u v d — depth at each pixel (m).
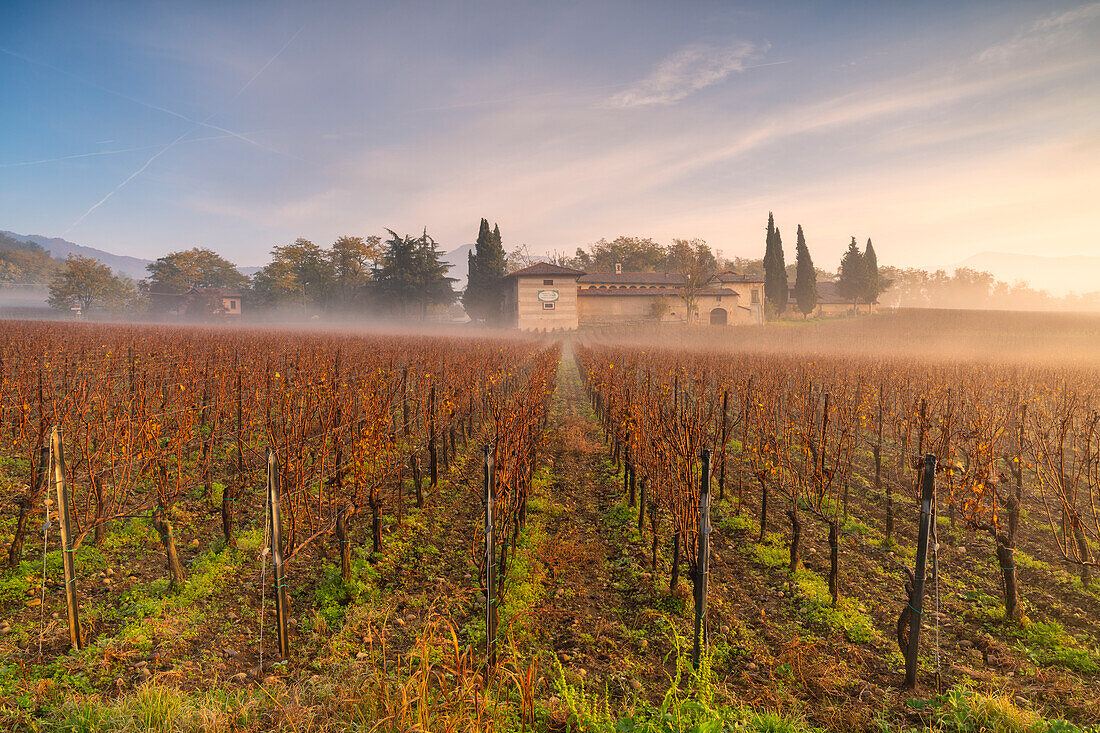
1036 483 9.91
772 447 9.16
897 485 10.32
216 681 4.38
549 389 15.91
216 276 111.38
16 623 4.95
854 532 8.14
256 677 4.54
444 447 11.30
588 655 5.07
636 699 4.34
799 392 13.32
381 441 7.75
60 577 5.81
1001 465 10.61
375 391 9.41
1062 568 6.80
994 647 5.09
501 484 6.48
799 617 5.83
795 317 83.00
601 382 15.71
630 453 9.30
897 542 7.80
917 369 19.33
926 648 5.14
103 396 8.20
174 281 104.50
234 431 10.20
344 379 10.76
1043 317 75.31
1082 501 9.16
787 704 4.31
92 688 4.20
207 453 8.45
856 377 15.52
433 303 83.25
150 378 10.78
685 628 5.58
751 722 3.98
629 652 5.17
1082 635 5.28
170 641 4.92
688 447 6.11
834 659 4.94
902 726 4.01
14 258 156.00
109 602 5.51
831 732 3.96
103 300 91.25
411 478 10.26
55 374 12.39
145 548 6.78
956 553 7.41
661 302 69.31
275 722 3.83
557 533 8.17
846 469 8.56
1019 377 16.83
